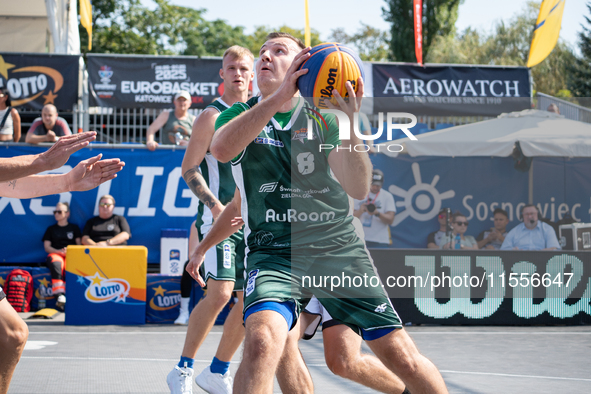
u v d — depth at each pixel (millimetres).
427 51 29609
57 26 12219
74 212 8750
